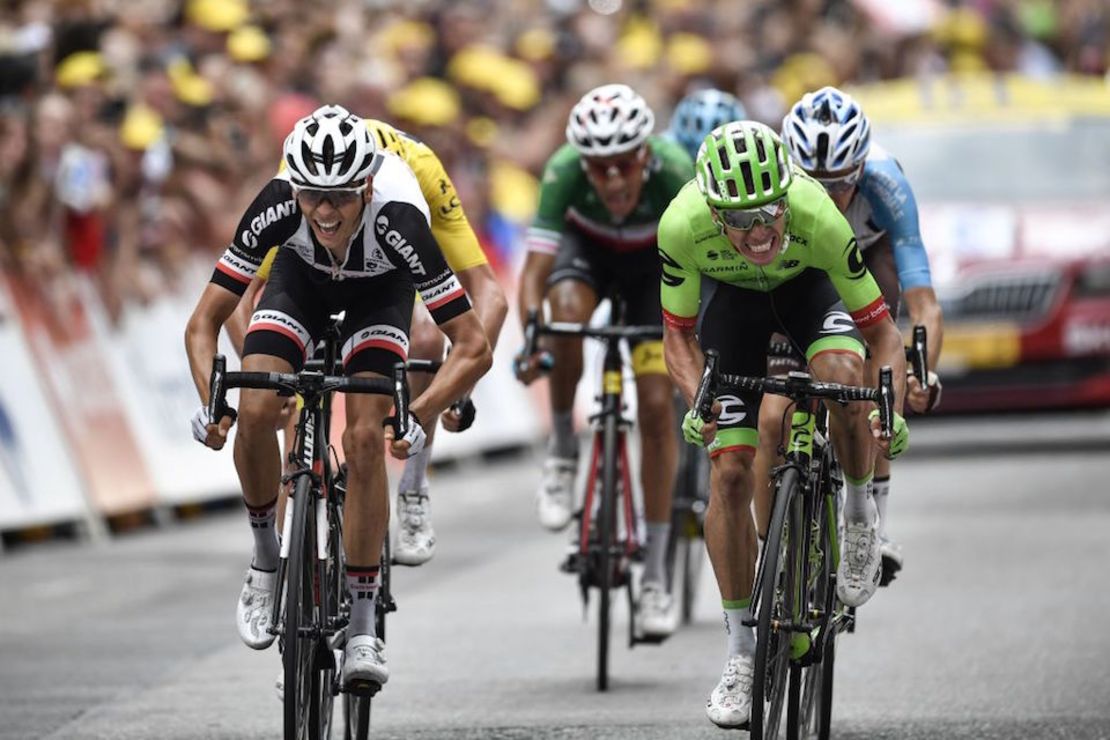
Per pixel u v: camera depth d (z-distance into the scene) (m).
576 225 24.48
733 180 15.56
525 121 53.28
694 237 16.64
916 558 29.47
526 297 23.92
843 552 17.31
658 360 23.03
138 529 36.53
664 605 22.81
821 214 16.47
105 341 36.28
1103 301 40.81
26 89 35.47
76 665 22.88
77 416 35.00
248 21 43.06
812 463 16.75
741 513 16.52
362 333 17.08
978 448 45.97
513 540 34.06
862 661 21.91
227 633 24.95
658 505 22.84
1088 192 42.75
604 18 61.41
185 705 20.30
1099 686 20.03
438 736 18.47
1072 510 34.31
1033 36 81.00
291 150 15.73
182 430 38.34
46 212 34.84
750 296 17.59
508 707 19.89
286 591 15.44
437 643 23.92
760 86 61.06
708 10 65.19
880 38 66.81
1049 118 44.44
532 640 24.11
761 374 17.81
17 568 31.48
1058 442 46.62
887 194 20.03
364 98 43.22
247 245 16.75
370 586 16.59
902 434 15.90
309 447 16.16
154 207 38.06
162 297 38.16
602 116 22.20
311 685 16.02
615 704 20.02
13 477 32.97
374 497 16.48
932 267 41.25
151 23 41.12
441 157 46.31
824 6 67.88
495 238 49.81
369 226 16.69
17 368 33.69
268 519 16.73
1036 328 40.75
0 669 22.75
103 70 37.50
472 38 52.66
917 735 18.02
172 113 38.66
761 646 15.30
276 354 16.77
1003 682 20.44
